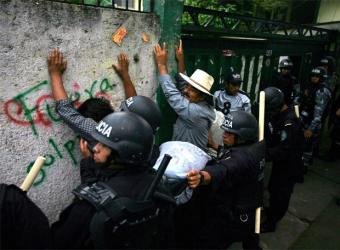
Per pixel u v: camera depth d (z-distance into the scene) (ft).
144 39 7.91
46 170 6.47
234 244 9.85
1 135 5.54
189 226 7.52
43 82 5.98
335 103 16.93
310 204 12.69
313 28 17.84
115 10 7.02
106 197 3.97
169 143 7.36
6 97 5.47
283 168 9.88
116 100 7.61
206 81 8.13
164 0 8.04
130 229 4.02
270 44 14.47
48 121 6.25
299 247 10.03
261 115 8.21
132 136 4.30
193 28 10.04
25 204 4.01
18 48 5.44
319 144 17.60
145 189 4.36
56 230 4.23
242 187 6.84
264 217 11.37
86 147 5.74
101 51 6.92
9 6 5.17
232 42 12.06
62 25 6.02
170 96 8.04
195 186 6.05
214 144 9.73
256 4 23.40
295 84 16.55
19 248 3.84
